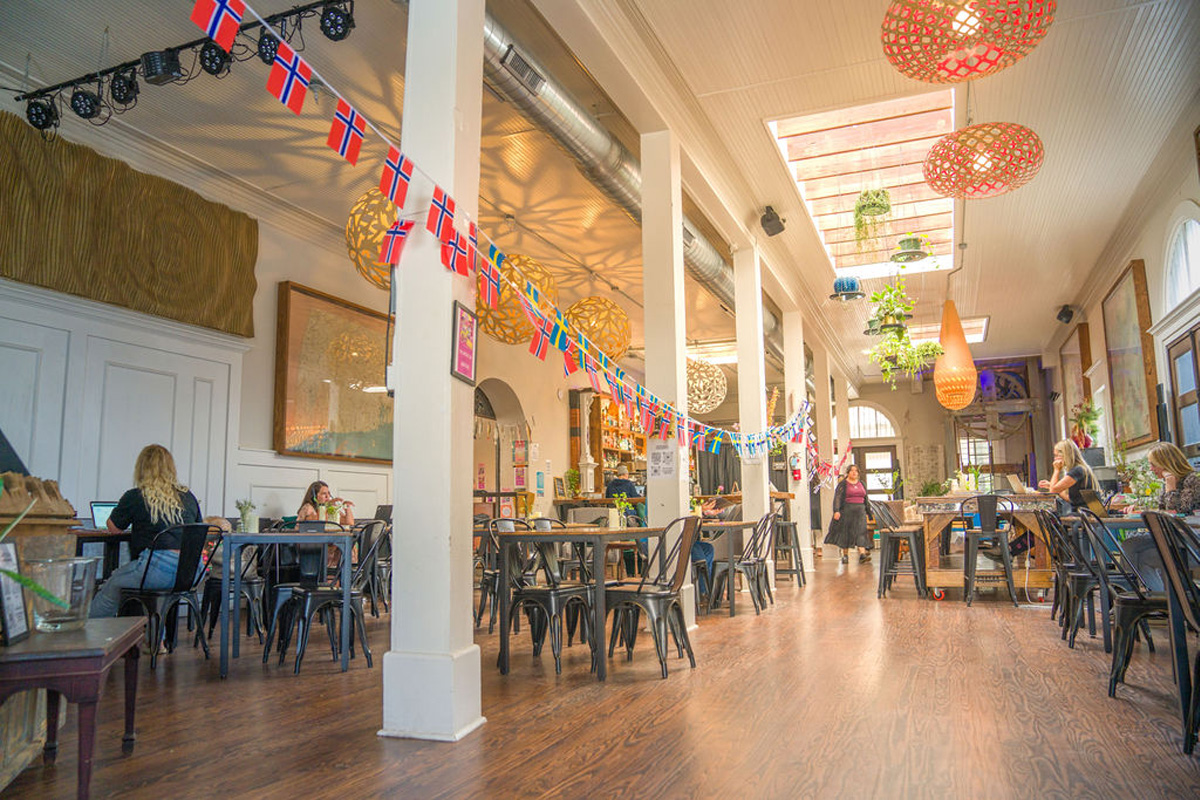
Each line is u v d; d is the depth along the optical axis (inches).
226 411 289.9
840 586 353.4
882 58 231.1
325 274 339.6
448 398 126.6
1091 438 476.4
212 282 283.4
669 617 178.7
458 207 130.2
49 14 196.4
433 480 125.6
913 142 293.1
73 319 241.4
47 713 107.0
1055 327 582.9
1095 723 120.6
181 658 186.1
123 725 125.6
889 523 309.7
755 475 340.2
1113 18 216.8
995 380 717.9
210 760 107.2
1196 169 292.7
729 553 257.3
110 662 87.3
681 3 204.2
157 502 182.9
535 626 187.6
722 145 280.8
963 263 426.3
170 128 254.5
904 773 98.3
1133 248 379.6
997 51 168.7
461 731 118.6
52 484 113.2
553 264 401.1
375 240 182.7
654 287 238.8
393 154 110.4
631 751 109.5
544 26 212.5
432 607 122.3
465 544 128.6
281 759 107.5
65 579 95.2
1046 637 203.3
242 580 202.1
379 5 199.5
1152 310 358.6
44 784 97.6
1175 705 131.3
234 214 294.4
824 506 571.8
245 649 199.5
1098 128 279.6
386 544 275.0
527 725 124.4
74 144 239.6
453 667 118.7
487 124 257.1
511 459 486.3
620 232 357.1
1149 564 178.4
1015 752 106.3
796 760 104.0
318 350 329.1
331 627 191.6
